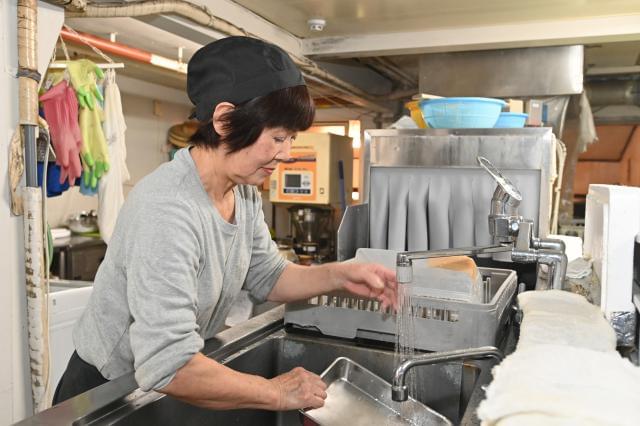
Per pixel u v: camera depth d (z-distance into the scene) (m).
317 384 1.01
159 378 0.81
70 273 3.45
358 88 4.18
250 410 1.21
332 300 1.34
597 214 1.19
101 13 1.96
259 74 0.85
